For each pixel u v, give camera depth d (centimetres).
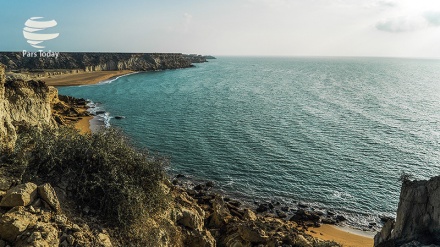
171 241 1938
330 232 3822
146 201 1923
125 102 10588
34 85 4353
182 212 2238
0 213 1409
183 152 5950
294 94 13138
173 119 8338
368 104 11056
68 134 2172
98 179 1798
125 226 1697
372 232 3872
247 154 5903
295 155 5900
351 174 5222
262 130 7438
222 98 11831
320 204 4444
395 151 6191
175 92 13138
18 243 1288
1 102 2173
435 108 10556
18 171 1714
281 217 4084
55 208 1530
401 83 18362
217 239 2558
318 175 5169
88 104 9956
